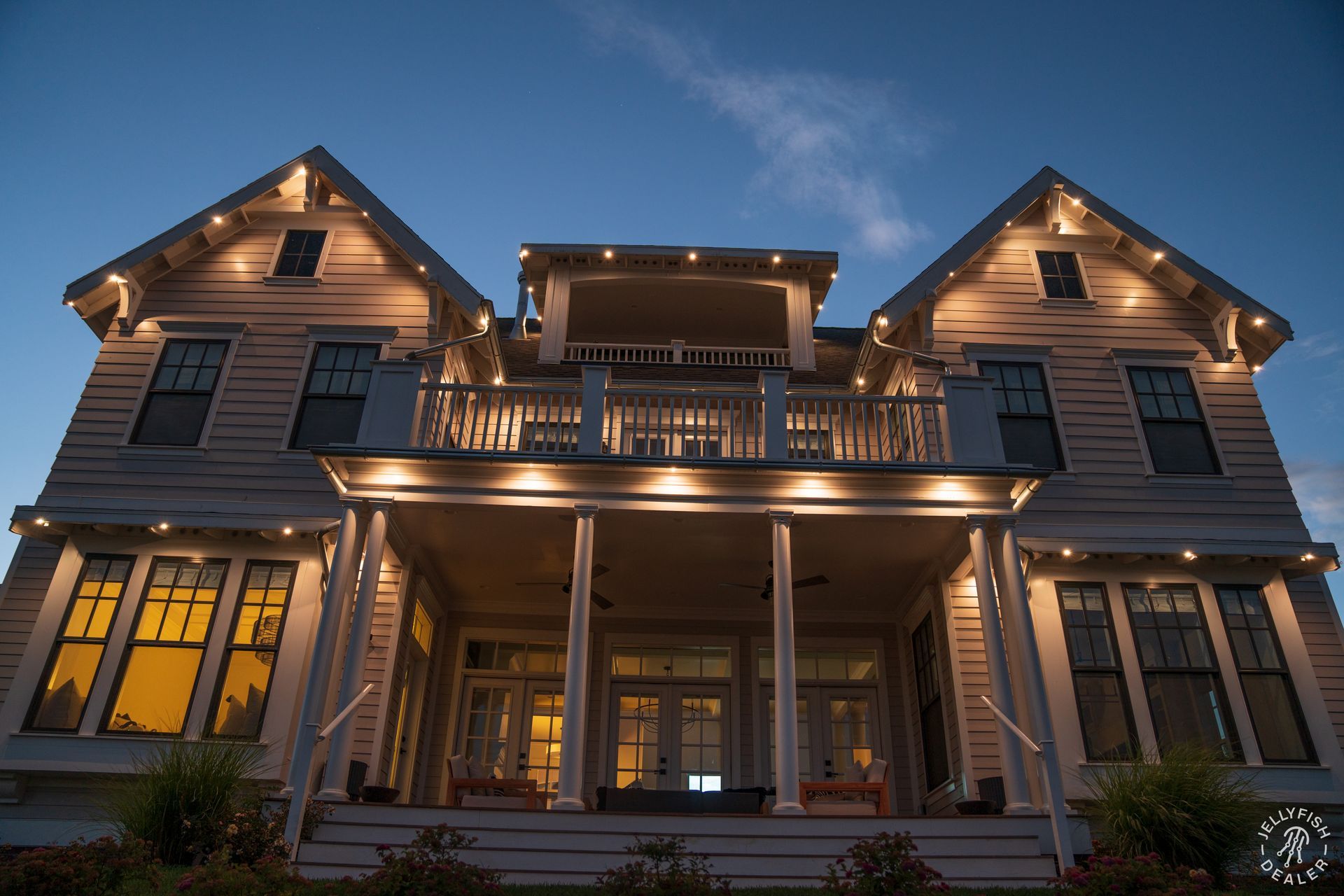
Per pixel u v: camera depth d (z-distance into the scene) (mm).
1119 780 8078
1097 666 10031
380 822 7273
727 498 9055
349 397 11320
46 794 9195
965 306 12125
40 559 10312
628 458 8836
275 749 9156
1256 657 10133
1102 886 6035
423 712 11125
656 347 13328
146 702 9531
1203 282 11961
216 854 5820
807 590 11438
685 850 7164
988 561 8844
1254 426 11500
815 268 13672
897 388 12148
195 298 11930
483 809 7312
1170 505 10938
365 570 8578
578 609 8414
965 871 7223
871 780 9234
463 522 9617
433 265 11758
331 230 12445
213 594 10055
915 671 11531
